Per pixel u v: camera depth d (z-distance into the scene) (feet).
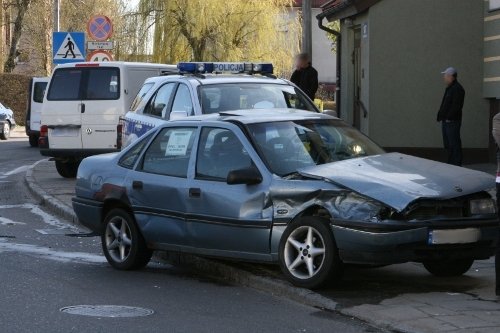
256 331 22.57
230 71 43.96
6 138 120.57
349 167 26.94
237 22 107.34
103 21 71.36
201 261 31.63
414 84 60.64
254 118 29.37
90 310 24.85
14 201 52.54
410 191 25.03
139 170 31.19
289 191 26.40
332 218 25.27
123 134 45.80
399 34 60.34
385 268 30.48
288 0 115.96
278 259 26.84
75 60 73.20
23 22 160.97
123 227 31.60
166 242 30.17
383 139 60.80
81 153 60.44
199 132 29.76
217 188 28.17
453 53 60.39
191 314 24.50
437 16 60.29
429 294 25.89
